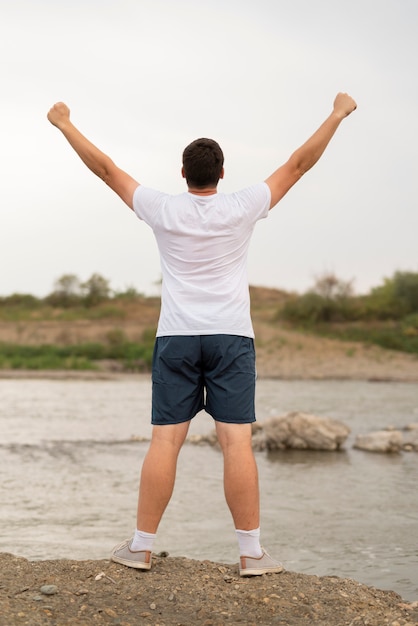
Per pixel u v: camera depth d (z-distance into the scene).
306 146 4.61
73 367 30.98
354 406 19.52
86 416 17.17
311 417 13.45
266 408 18.95
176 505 9.02
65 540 7.43
